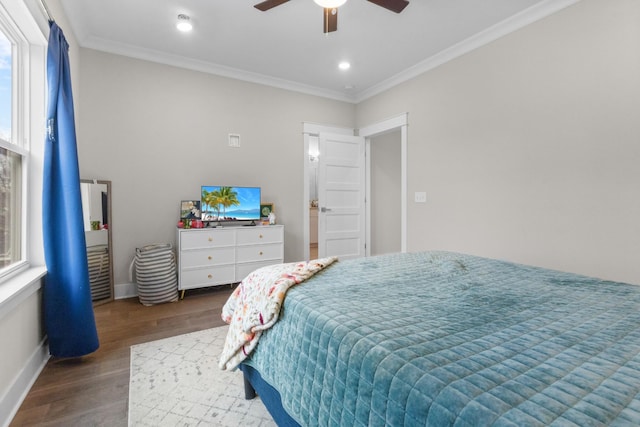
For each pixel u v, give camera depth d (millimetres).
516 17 2719
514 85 2793
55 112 1991
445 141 3439
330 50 3391
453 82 3352
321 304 1117
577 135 2391
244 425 1473
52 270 1951
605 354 755
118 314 2887
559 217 2502
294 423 1068
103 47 3215
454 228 3342
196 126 3721
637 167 2102
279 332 1192
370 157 5008
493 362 713
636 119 2102
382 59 3574
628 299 1186
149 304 3129
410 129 3885
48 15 1983
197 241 3387
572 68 2412
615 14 2186
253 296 1454
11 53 1935
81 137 3143
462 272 1597
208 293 3549
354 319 972
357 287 1326
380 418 705
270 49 3365
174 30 2998
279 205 4277
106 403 1626
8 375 1522
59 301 1968
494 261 1884
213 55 3516
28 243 2012
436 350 771
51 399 1653
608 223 2236
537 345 799
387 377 719
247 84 4035
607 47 2227
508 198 2850
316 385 925
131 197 3393
